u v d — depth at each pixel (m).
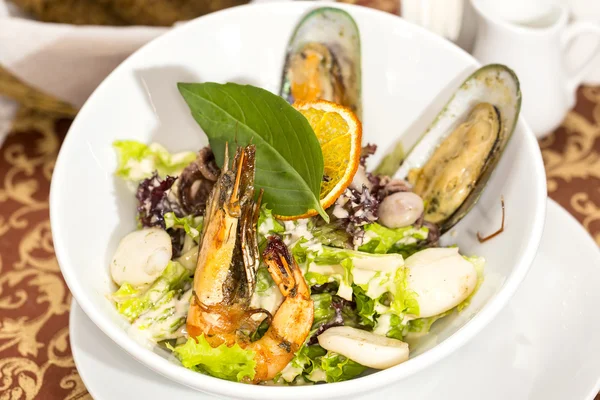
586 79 0.65
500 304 0.41
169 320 0.45
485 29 0.57
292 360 0.44
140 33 0.59
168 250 0.46
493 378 0.44
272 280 0.45
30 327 0.53
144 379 0.44
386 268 0.45
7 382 0.50
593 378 0.43
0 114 0.67
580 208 0.59
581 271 0.48
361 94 0.53
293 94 0.54
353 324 0.46
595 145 0.62
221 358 0.42
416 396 0.44
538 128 0.60
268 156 0.46
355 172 0.46
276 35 0.52
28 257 0.58
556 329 0.46
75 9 0.66
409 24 0.51
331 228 0.47
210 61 0.52
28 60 0.60
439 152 0.51
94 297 0.43
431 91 0.52
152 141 0.51
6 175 0.63
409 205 0.47
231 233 0.42
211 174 0.48
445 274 0.45
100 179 0.48
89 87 0.62
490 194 0.48
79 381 0.50
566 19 0.57
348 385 0.39
